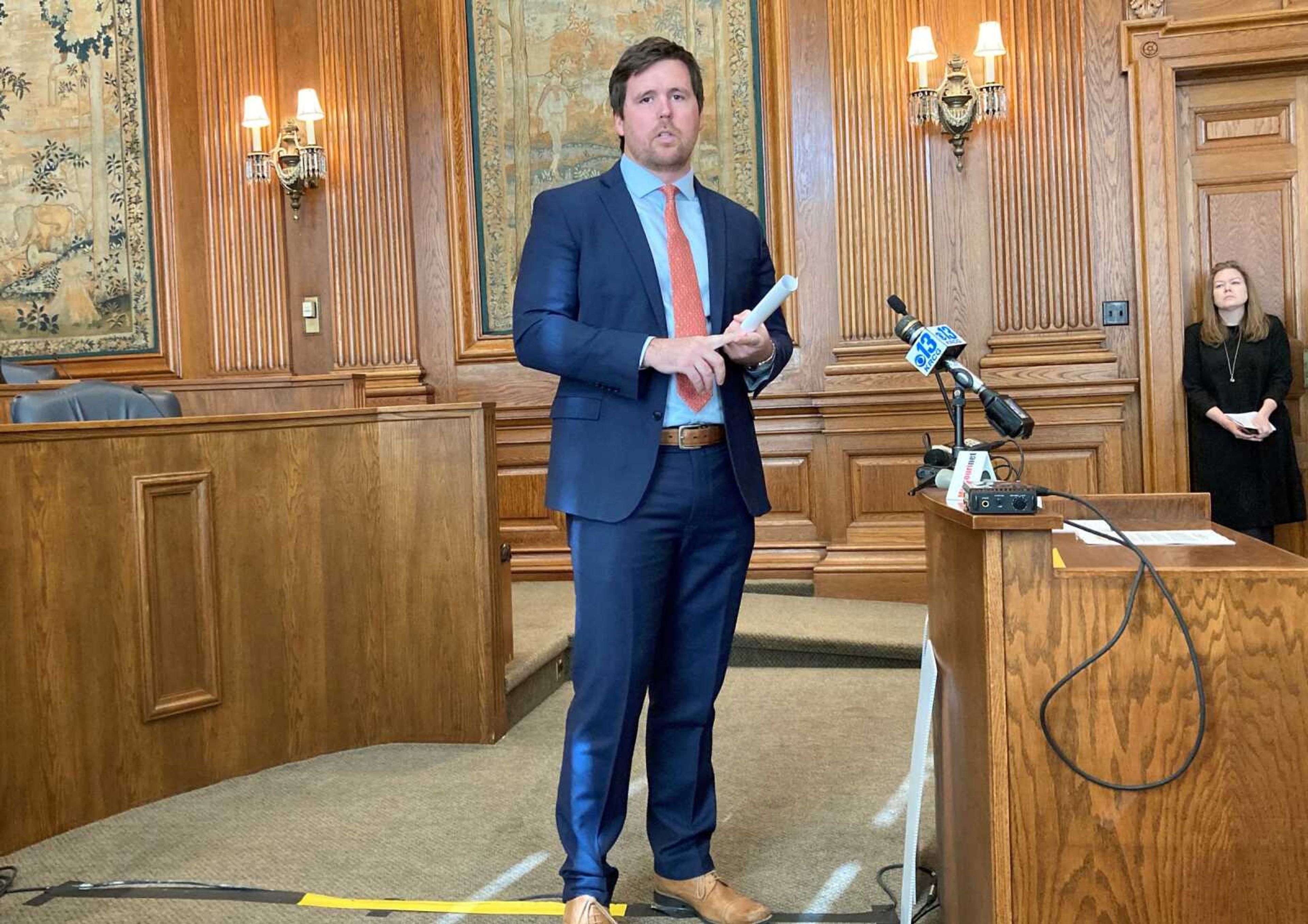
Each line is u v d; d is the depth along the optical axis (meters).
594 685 2.01
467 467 3.41
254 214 5.81
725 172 5.42
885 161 5.14
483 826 2.72
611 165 5.56
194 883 2.41
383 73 5.69
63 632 2.78
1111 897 1.47
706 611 2.12
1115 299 4.99
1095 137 4.96
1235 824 1.45
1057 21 4.97
